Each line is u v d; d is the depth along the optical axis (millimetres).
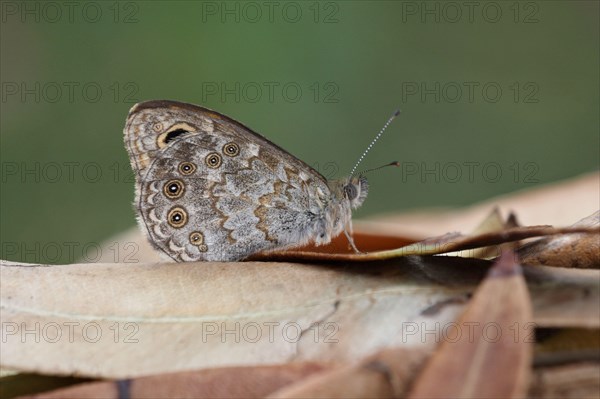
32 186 346
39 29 373
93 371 181
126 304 185
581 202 224
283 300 185
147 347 182
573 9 393
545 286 181
